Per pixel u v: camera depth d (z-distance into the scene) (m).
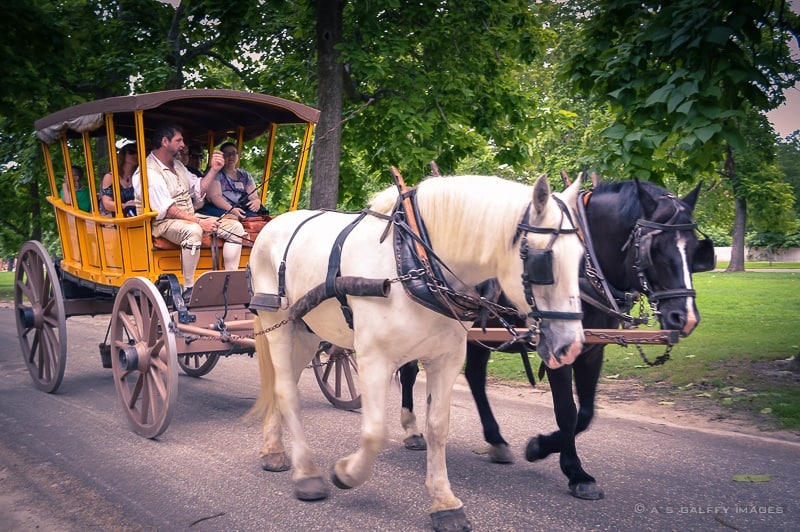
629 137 6.07
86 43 12.77
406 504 3.91
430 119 10.41
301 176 6.36
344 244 3.75
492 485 4.17
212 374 8.10
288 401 4.36
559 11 15.12
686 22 5.73
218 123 7.20
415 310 3.35
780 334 9.55
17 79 9.95
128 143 7.11
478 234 3.18
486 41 10.84
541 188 2.88
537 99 12.16
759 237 51.56
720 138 5.89
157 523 3.69
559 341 2.85
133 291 5.45
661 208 3.72
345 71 10.47
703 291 18.44
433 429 3.55
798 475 4.20
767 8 6.54
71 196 7.00
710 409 5.77
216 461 4.73
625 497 3.91
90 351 9.80
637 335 3.66
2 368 8.52
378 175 12.03
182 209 5.80
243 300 5.74
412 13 10.42
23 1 9.72
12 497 4.11
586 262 3.90
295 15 11.95
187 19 11.39
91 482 4.34
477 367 4.69
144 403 5.33
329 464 4.68
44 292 7.07
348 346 4.04
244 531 3.57
